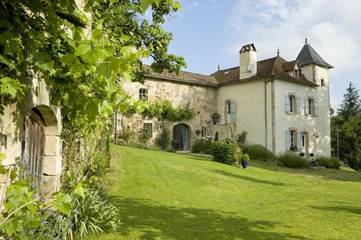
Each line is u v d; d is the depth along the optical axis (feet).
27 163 11.19
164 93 70.44
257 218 22.39
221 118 77.97
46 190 14.42
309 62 78.69
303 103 74.54
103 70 5.69
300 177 49.39
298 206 27.30
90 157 25.26
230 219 21.66
